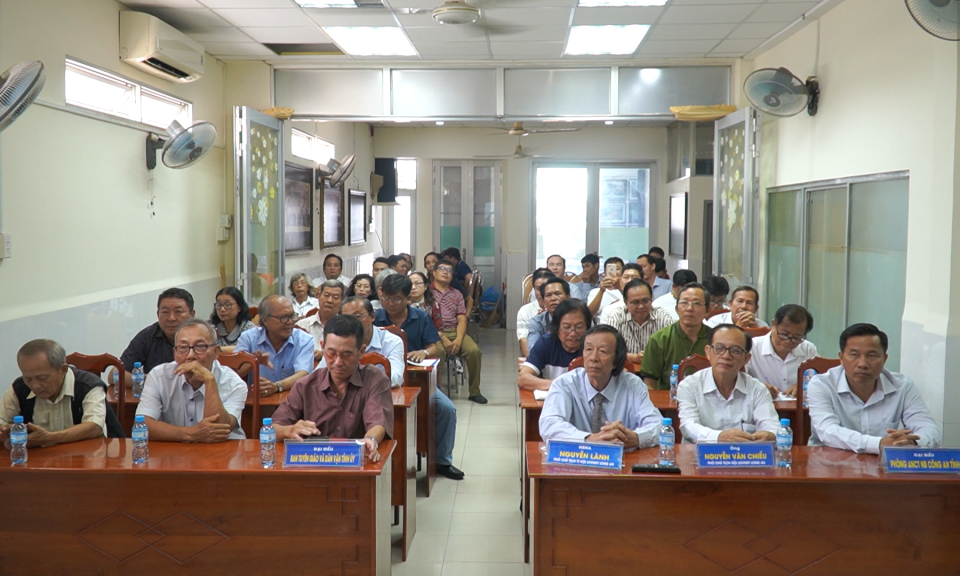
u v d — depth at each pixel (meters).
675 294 6.26
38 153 4.65
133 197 5.88
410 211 15.21
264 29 6.64
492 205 13.41
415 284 7.45
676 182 11.57
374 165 13.15
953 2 3.41
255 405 3.84
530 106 7.98
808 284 6.57
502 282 13.27
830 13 6.07
